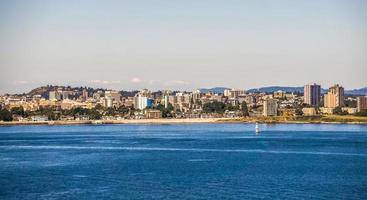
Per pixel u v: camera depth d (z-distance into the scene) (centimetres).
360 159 19150
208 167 16638
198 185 12912
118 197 11450
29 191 12238
